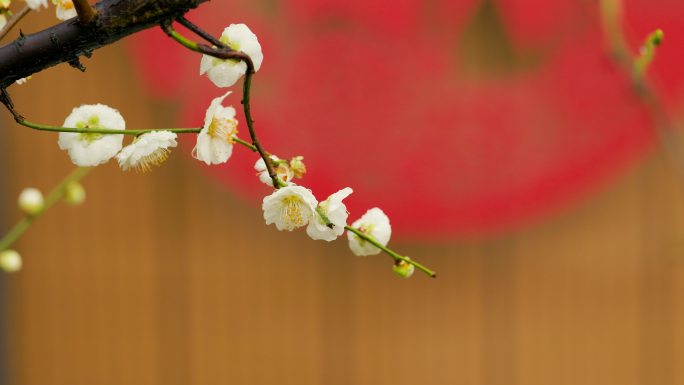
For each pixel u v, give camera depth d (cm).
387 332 204
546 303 200
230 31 101
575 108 190
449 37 188
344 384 204
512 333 202
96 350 204
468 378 203
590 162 192
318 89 188
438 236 196
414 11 187
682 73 183
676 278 198
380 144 189
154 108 190
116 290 203
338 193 103
